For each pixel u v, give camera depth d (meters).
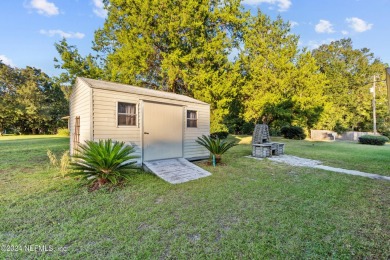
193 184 4.35
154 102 6.14
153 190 3.91
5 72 28.66
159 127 6.27
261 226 2.57
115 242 2.20
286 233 2.41
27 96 28.27
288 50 14.80
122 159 4.06
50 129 30.84
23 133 29.56
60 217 2.75
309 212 2.98
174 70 10.89
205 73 10.77
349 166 6.42
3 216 2.74
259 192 3.84
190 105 7.19
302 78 14.36
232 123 22.77
